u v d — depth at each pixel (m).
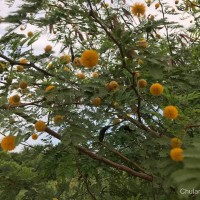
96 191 4.37
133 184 4.09
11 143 2.42
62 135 2.31
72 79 2.68
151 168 2.62
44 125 2.46
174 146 2.18
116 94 2.76
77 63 3.19
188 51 4.22
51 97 2.39
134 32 2.48
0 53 2.57
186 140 2.20
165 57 2.32
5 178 3.13
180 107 2.50
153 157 2.75
